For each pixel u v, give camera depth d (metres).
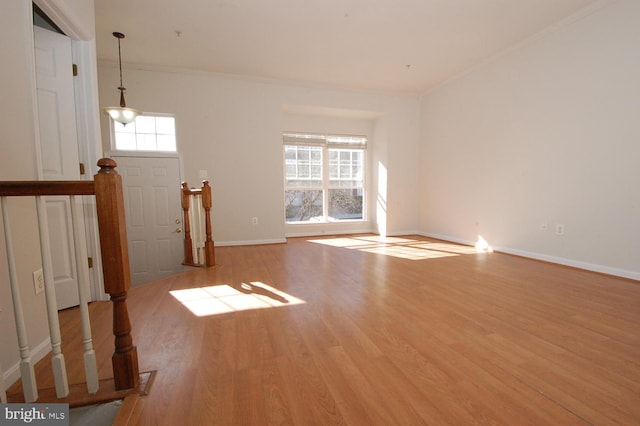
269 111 5.15
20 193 1.12
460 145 5.05
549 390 1.38
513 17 3.35
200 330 2.00
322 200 6.28
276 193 5.28
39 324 1.65
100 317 2.20
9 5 1.48
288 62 4.45
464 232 5.07
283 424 1.18
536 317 2.17
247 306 2.41
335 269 3.54
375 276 3.24
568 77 3.43
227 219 5.07
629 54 2.92
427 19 3.35
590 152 3.26
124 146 4.57
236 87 4.96
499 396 1.34
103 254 1.27
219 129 4.92
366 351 1.72
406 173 6.09
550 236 3.73
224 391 1.38
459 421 1.19
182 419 1.20
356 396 1.34
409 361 1.62
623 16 2.94
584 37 3.26
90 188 1.20
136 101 4.53
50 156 2.20
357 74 4.92
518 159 4.07
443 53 4.21
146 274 4.45
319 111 5.69
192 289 2.84
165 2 2.99
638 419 1.20
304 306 2.40
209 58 4.29
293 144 5.92
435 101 5.59
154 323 2.10
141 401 1.30
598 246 3.25
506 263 3.77
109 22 3.34
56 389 1.29
